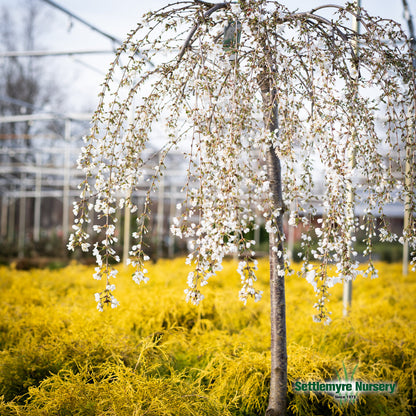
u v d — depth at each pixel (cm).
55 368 289
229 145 203
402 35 221
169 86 237
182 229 209
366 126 225
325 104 216
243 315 424
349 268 214
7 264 896
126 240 688
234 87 210
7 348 339
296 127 227
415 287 631
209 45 234
